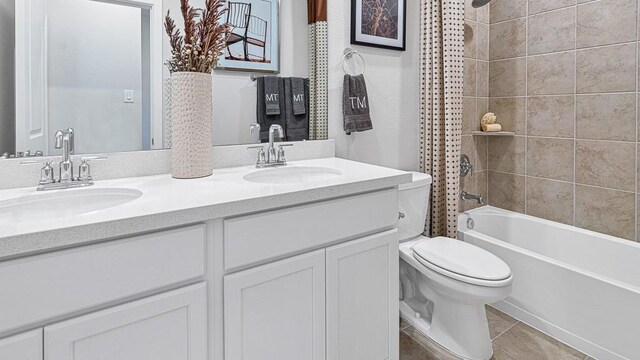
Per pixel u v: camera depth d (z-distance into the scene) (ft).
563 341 5.84
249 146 5.29
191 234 3.03
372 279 4.34
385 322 4.52
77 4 3.98
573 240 7.18
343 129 6.29
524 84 8.20
